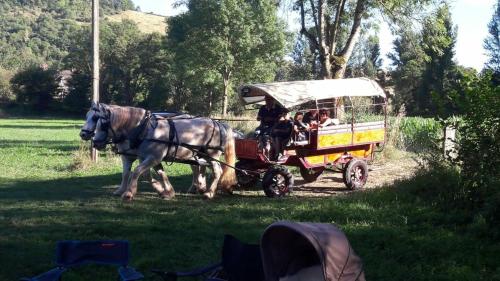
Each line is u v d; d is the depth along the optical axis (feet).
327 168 52.80
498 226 30.50
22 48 457.27
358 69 184.85
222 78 216.54
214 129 45.73
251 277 17.65
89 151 66.69
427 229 31.68
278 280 16.51
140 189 49.90
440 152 40.22
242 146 47.67
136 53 287.28
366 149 53.31
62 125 203.31
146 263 26.03
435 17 90.79
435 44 93.25
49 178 58.49
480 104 35.09
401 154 74.59
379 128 53.47
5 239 29.94
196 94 245.86
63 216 36.37
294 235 16.49
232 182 46.24
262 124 48.29
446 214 34.27
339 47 100.63
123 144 43.91
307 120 49.88
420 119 95.04
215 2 204.95
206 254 27.78
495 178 34.19
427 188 39.19
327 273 15.42
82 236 30.94
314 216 35.78
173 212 38.37
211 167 46.11
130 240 30.14
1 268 25.12
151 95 270.67
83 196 45.70
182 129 44.62
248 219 35.96
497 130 34.73
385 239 29.50
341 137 49.98
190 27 210.79
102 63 288.71
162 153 43.91
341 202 40.06
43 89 294.25
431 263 25.98
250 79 219.61
